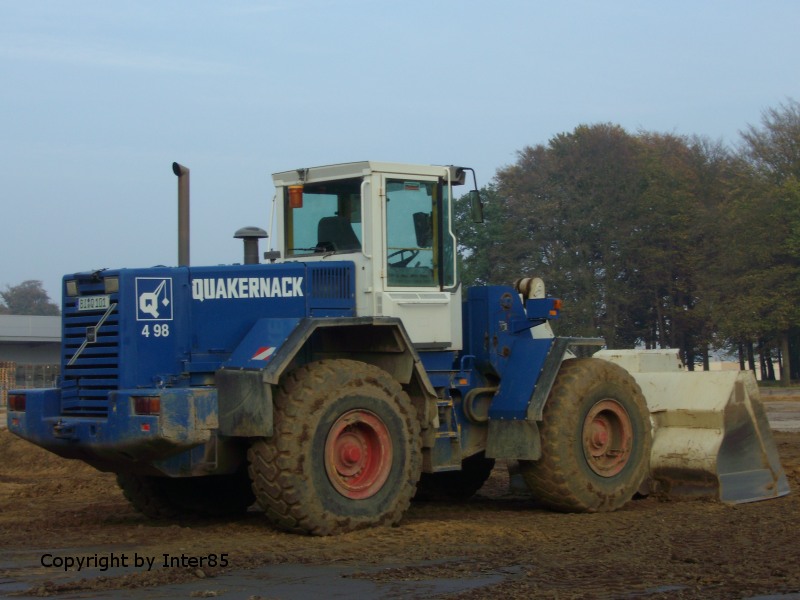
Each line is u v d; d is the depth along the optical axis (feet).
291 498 26.35
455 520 30.07
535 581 21.07
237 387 26.55
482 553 24.31
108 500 37.60
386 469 28.12
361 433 28.04
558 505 31.48
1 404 132.36
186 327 28.22
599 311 178.40
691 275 178.81
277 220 32.04
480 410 32.40
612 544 25.36
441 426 31.01
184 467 27.17
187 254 33.37
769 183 159.33
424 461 30.12
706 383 34.22
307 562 23.34
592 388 31.96
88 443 27.22
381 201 30.17
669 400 34.47
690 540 25.82
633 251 177.06
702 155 186.80
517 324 33.24
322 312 29.55
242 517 32.04
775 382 178.29
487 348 32.50
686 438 33.78
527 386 31.68
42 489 41.01
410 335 30.32
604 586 20.56
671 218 173.88
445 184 31.76
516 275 172.96
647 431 33.14
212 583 21.17
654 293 180.96
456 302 31.73
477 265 147.95
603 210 176.55
